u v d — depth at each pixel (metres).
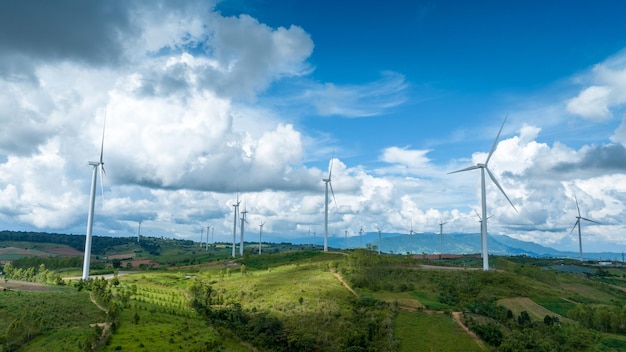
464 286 191.62
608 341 143.38
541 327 150.50
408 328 148.00
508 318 159.50
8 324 126.62
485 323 151.25
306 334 145.62
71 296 165.75
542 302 180.12
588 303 186.12
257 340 143.12
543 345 135.88
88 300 162.38
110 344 117.56
